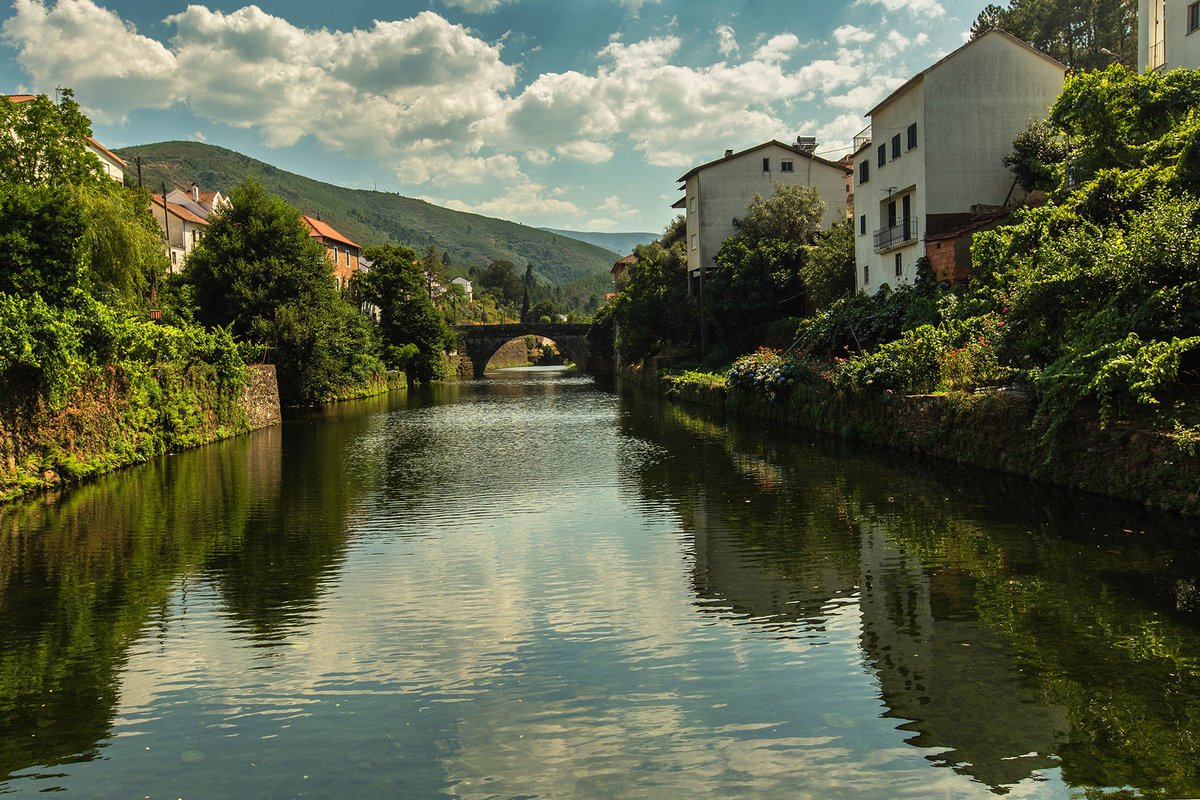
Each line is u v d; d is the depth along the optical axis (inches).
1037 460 619.8
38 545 528.7
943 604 373.1
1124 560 418.6
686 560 464.4
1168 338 545.6
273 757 254.5
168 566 473.4
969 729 259.9
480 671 315.6
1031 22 2103.8
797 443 967.6
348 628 365.7
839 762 243.6
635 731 265.7
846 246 1669.5
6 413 703.7
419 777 240.8
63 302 832.3
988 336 824.3
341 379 2001.7
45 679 316.5
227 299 1744.6
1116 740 249.4
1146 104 853.8
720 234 2304.4
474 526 568.1
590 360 3966.5
